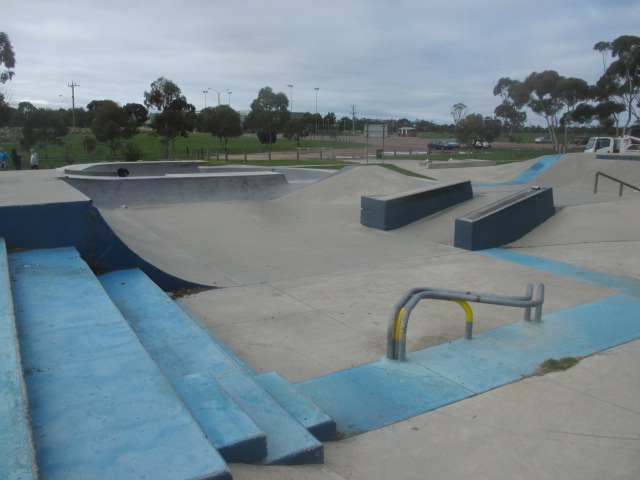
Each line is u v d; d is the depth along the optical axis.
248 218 13.23
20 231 6.83
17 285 5.45
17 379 3.12
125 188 14.54
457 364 5.30
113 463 2.60
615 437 3.98
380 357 5.52
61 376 3.53
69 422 2.97
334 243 11.02
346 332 6.22
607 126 63.34
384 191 16.17
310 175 23.39
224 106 43.50
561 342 5.85
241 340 5.99
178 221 12.53
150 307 6.04
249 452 3.12
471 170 27.81
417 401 4.57
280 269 9.00
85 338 4.16
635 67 47.47
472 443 3.91
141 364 3.72
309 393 4.73
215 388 3.69
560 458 3.71
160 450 2.71
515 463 3.65
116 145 39.47
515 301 5.93
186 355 4.77
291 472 3.15
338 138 80.00
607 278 8.41
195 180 15.65
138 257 7.50
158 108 43.22
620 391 4.72
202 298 7.48
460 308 6.98
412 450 3.82
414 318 6.62
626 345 5.75
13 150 25.94
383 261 9.62
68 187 8.95
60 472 2.52
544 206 12.13
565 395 4.65
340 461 3.64
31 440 2.54
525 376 5.04
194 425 2.95
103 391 3.33
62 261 6.39
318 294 7.66
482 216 10.63
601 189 18.55
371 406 4.49
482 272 8.84
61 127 37.66
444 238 11.51
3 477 2.26
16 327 4.10
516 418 4.27
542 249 10.52
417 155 43.88
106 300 5.04
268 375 4.72
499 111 70.69
